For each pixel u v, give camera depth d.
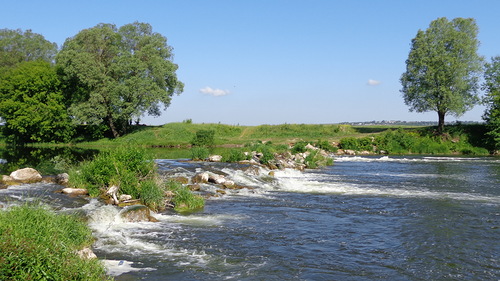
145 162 18.97
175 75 69.25
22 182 19.94
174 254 11.18
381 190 24.08
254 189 23.66
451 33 59.19
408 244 12.68
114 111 64.31
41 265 6.91
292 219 16.02
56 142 66.06
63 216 11.09
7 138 63.97
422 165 40.91
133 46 70.62
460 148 58.84
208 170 27.05
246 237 13.16
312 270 10.22
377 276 9.91
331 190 24.05
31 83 60.69
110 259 10.53
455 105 58.56
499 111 58.25
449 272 10.27
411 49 62.62
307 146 52.31
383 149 58.59
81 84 64.06
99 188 17.89
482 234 13.95
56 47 91.12
